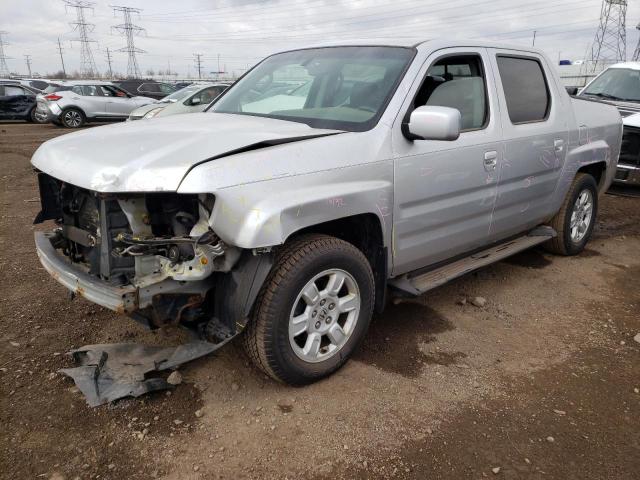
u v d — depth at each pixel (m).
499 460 2.63
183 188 2.52
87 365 3.09
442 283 3.77
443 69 3.74
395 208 3.30
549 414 3.00
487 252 4.48
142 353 3.18
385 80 3.48
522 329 3.99
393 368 3.39
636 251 5.86
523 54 4.51
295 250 2.89
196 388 3.09
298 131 3.14
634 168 7.61
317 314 3.06
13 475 2.42
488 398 3.12
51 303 4.09
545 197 4.78
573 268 5.27
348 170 3.01
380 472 2.53
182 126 3.28
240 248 2.75
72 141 3.20
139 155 2.72
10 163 10.72
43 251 3.21
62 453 2.56
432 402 3.06
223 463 2.55
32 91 20.20
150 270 2.75
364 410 2.96
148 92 24.23
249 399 3.02
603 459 2.67
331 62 3.86
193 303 2.84
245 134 2.98
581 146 5.10
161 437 2.70
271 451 2.64
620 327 4.06
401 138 3.30
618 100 8.85
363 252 3.41
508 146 4.09
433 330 3.91
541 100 4.64
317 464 2.57
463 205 3.81
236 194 2.59
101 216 2.73
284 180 2.75
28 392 2.99
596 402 3.12
